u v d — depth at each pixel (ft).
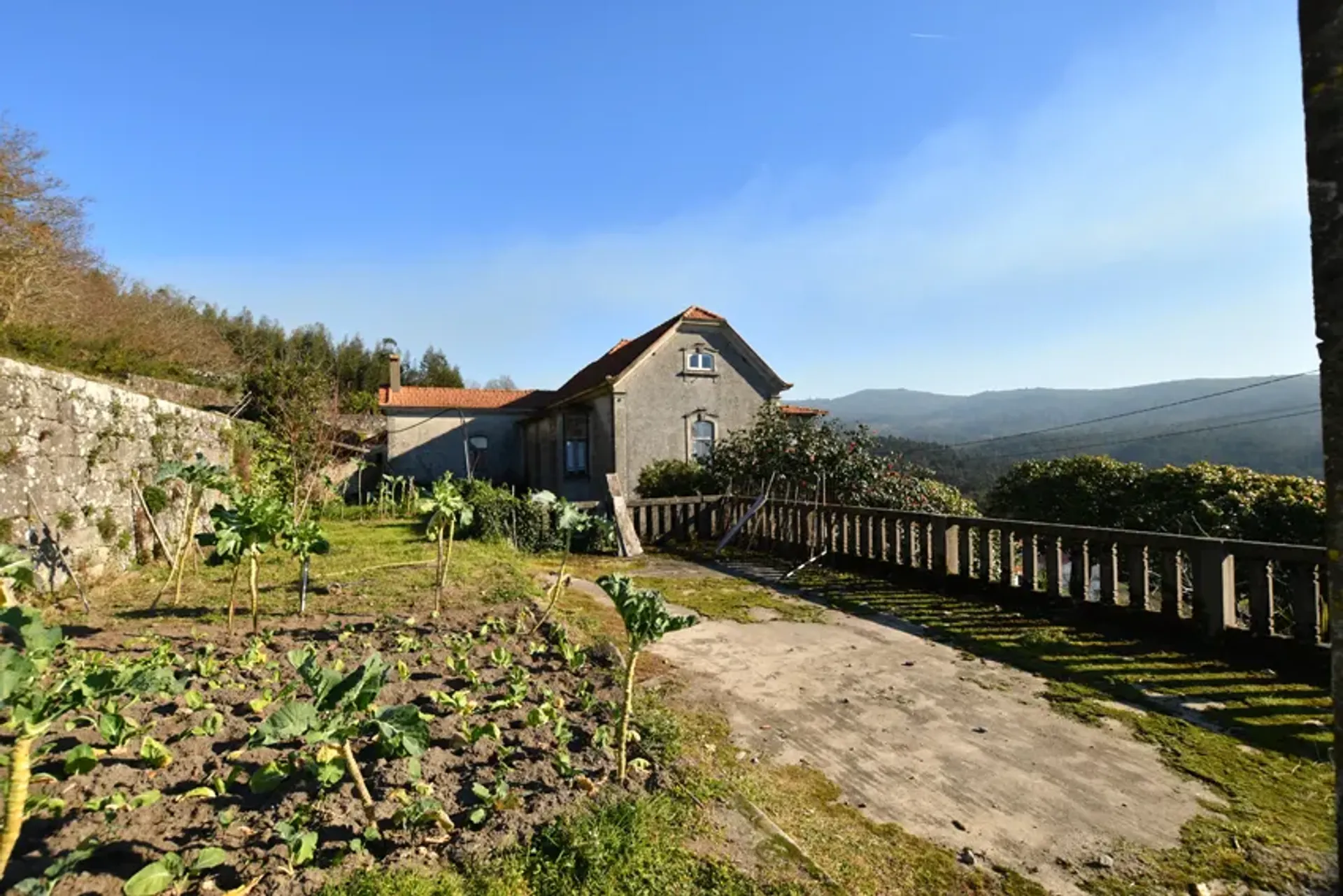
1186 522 33.68
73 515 19.63
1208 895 7.73
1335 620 5.03
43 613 16.84
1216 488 34.24
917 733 12.03
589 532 34.19
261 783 7.94
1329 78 4.90
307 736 6.88
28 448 17.58
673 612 20.79
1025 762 10.93
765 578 26.76
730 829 8.16
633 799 8.34
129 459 23.71
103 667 12.14
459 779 8.71
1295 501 29.96
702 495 39.47
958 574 22.81
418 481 82.17
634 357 62.34
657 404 62.08
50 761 8.74
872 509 26.63
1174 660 15.60
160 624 16.06
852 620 19.80
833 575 26.53
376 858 7.04
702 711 12.91
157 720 10.00
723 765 10.53
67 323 48.70
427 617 17.44
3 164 48.11
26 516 17.42
